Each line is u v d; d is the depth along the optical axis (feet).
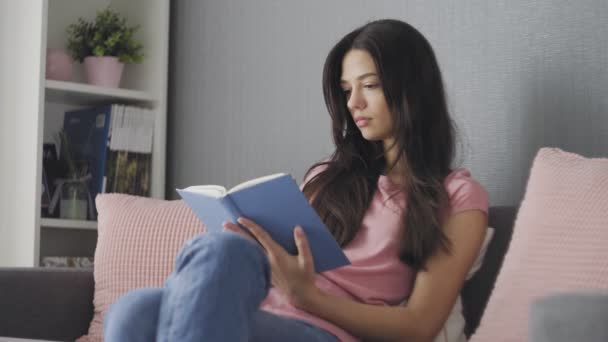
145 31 10.78
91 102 10.77
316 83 8.98
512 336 5.17
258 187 5.13
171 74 10.85
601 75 6.55
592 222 5.12
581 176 5.39
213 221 5.62
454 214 6.07
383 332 5.66
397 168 6.57
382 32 6.45
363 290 6.01
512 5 7.22
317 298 5.54
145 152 10.41
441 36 7.82
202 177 10.28
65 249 10.84
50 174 10.23
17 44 9.93
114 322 4.15
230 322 4.05
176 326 4.01
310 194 6.63
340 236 6.28
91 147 10.28
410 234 5.94
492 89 7.35
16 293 7.11
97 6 11.05
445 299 5.82
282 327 4.94
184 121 10.61
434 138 6.48
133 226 7.58
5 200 9.88
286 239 5.44
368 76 6.42
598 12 6.59
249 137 9.72
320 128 8.89
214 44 10.26
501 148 7.25
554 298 3.15
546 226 5.34
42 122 9.53
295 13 9.28
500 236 6.48
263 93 9.59
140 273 7.40
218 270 4.08
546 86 6.93
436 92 6.54
